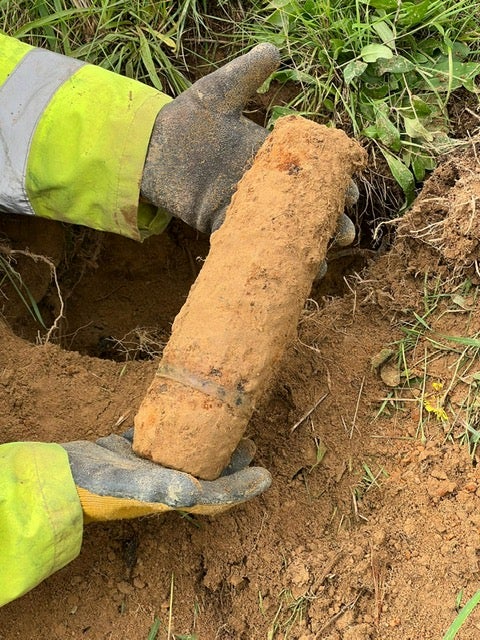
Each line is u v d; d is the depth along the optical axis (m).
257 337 1.05
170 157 1.28
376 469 1.35
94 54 1.66
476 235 1.34
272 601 1.28
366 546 1.28
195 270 1.86
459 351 1.38
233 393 1.04
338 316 1.52
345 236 1.27
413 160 1.55
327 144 1.11
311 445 1.38
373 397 1.41
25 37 1.67
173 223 1.83
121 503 1.05
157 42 1.66
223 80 1.27
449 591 1.22
